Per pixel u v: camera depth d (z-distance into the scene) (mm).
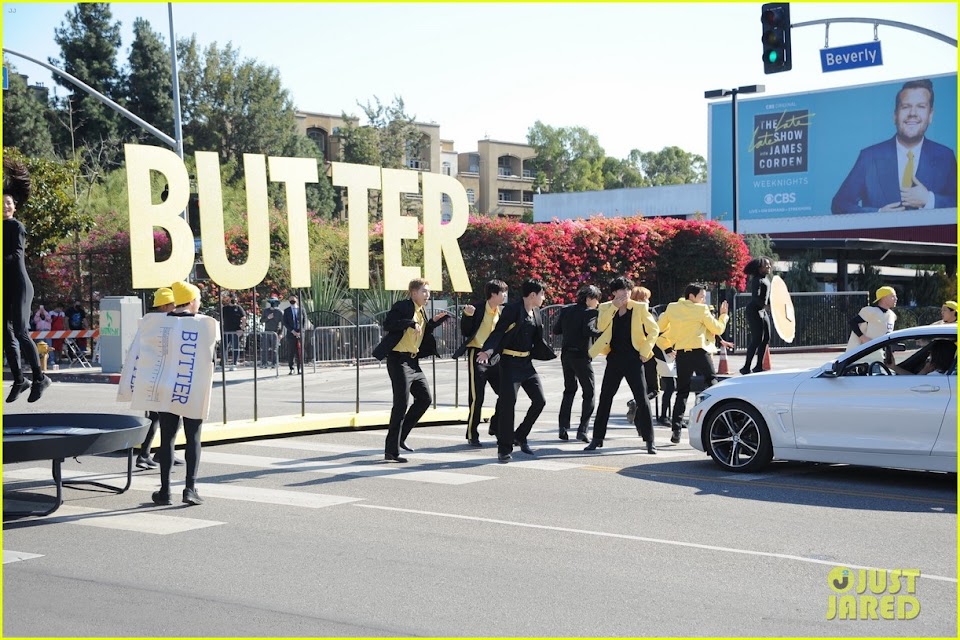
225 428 12992
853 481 10023
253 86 67125
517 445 12188
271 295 31266
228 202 44375
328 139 79688
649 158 131125
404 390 11391
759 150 56500
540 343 11633
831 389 9945
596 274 33250
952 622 5590
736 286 35219
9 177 8586
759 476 10320
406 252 32406
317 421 13914
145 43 65562
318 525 8047
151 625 5535
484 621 5586
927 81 52062
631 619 5621
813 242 39844
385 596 6066
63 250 32594
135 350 9570
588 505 8820
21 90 57469
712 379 12531
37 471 10867
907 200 52688
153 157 12055
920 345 10016
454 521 8172
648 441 11805
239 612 5762
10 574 6598
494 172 96688
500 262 31391
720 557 6988
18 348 8180
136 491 9609
